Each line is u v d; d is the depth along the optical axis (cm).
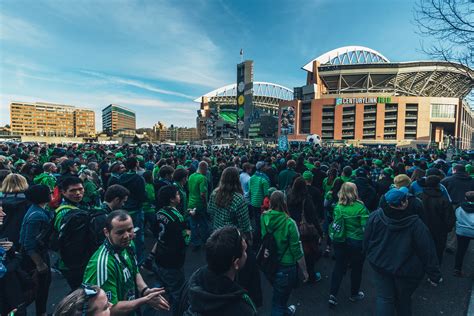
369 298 432
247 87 10794
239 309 161
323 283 483
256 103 18200
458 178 595
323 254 615
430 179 488
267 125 13875
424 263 299
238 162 1049
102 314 154
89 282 218
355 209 404
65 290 453
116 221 226
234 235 178
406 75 11312
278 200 350
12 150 1323
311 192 625
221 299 159
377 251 314
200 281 171
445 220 464
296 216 459
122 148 1958
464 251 489
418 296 433
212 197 425
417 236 294
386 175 661
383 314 309
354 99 10631
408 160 1045
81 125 17675
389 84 11850
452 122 10175
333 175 716
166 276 338
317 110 11319
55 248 296
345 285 475
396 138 10119
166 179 623
